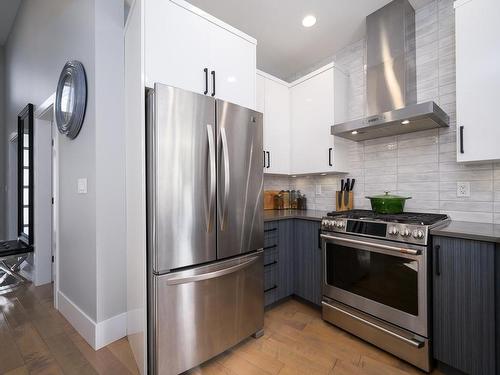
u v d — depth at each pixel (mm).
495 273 1298
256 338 1873
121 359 1629
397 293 1633
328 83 2488
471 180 1856
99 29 1776
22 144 3342
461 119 1635
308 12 2207
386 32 2125
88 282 1853
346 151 2588
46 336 1882
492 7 1518
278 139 2740
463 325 1390
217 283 1603
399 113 1772
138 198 1515
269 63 3027
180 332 1440
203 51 1681
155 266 1360
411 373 1516
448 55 1975
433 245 1504
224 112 1648
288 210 2922
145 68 1434
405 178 2205
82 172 1936
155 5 1482
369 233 1768
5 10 3619
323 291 2084
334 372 1527
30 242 2963
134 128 1600
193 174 1482
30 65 3156
